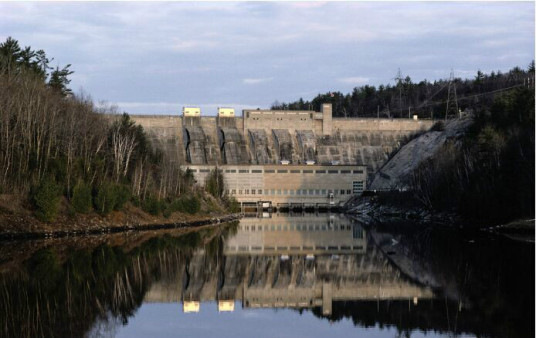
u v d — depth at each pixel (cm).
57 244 10519
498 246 11112
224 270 8825
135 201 15525
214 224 17738
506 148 15775
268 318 6047
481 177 16225
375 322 5912
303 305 6731
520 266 8662
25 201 12244
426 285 7725
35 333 5006
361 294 7312
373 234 14625
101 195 13800
